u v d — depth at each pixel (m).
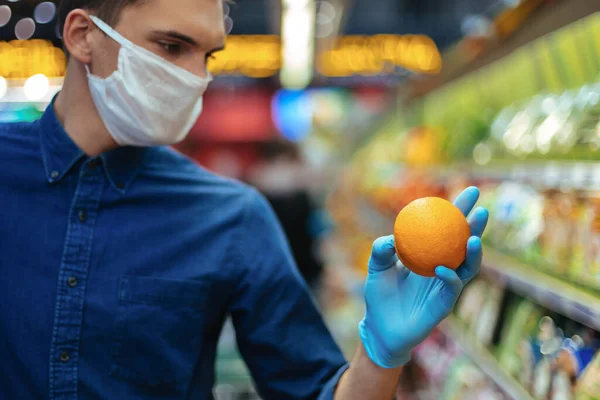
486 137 2.18
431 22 9.31
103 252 1.21
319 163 8.27
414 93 4.24
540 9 1.97
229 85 12.45
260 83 12.39
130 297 1.20
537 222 1.52
